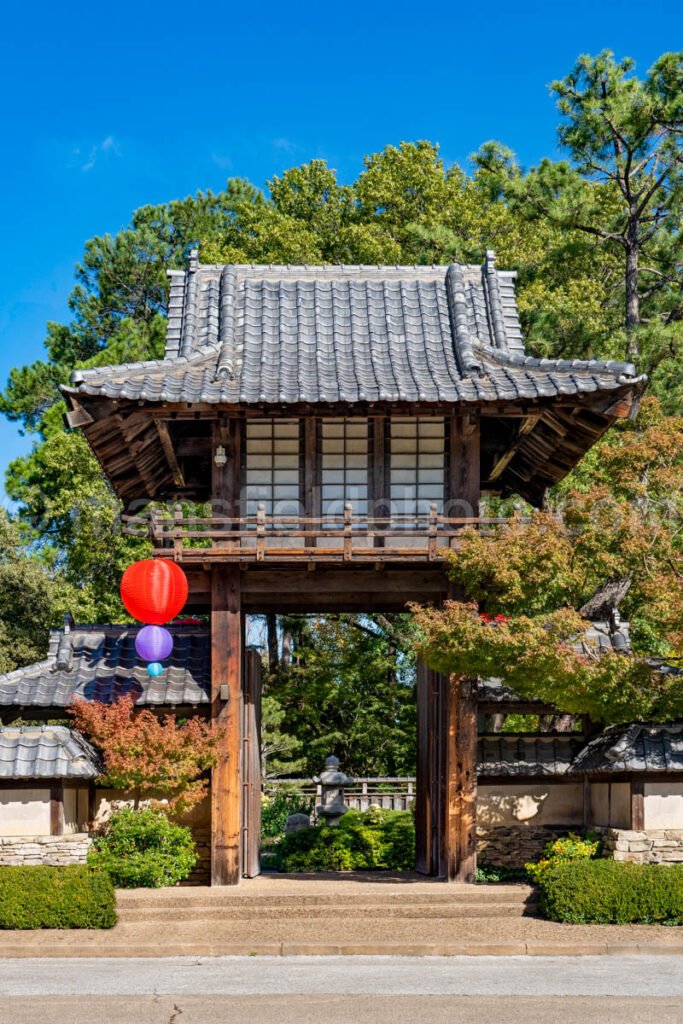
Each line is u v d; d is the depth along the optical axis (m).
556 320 30.70
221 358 19.16
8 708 19.94
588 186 30.92
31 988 13.69
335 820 24.95
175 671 20.06
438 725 19.94
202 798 19.12
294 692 36.19
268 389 18.47
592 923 16.84
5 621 33.59
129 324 42.62
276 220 42.25
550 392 18.08
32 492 38.31
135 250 47.81
